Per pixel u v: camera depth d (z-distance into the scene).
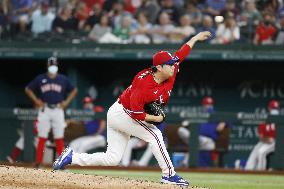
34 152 61.94
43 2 72.50
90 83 72.00
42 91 53.69
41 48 68.81
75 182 30.41
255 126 61.22
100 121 61.31
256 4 69.19
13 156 62.72
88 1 72.00
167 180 32.06
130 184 30.47
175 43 66.81
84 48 68.19
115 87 72.31
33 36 71.25
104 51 67.88
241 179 50.81
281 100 70.25
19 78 74.00
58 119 53.84
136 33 69.38
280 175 57.38
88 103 64.81
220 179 50.28
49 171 32.59
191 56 66.81
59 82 53.75
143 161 60.88
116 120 32.00
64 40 70.25
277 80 70.25
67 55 68.31
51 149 60.47
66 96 61.75
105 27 70.19
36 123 61.88
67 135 61.44
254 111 70.75
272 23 67.88
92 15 70.62
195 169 59.38
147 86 31.08
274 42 67.56
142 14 70.00
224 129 60.94
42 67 73.56
